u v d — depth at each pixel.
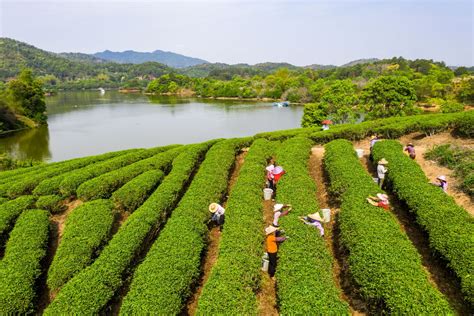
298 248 12.41
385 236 12.04
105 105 130.88
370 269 10.68
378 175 18.56
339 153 21.66
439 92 94.81
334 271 13.34
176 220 16.02
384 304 9.98
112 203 19.80
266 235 14.65
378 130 27.61
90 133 75.06
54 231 18.78
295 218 14.47
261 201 18.27
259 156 24.50
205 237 16.17
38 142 66.88
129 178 23.08
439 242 11.80
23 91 84.69
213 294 10.73
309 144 26.42
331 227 16.09
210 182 20.50
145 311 10.59
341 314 9.26
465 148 20.00
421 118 29.67
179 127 80.88
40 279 15.11
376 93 52.25
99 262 13.68
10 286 13.12
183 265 12.70
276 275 11.98
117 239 15.20
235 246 13.27
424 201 14.17
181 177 22.34
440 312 8.53
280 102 131.00
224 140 31.56
